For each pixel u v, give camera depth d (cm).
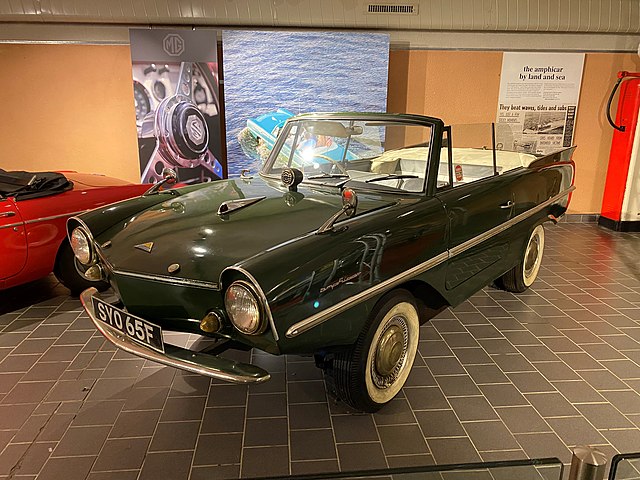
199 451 216
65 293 397
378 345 233
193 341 318
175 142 557
